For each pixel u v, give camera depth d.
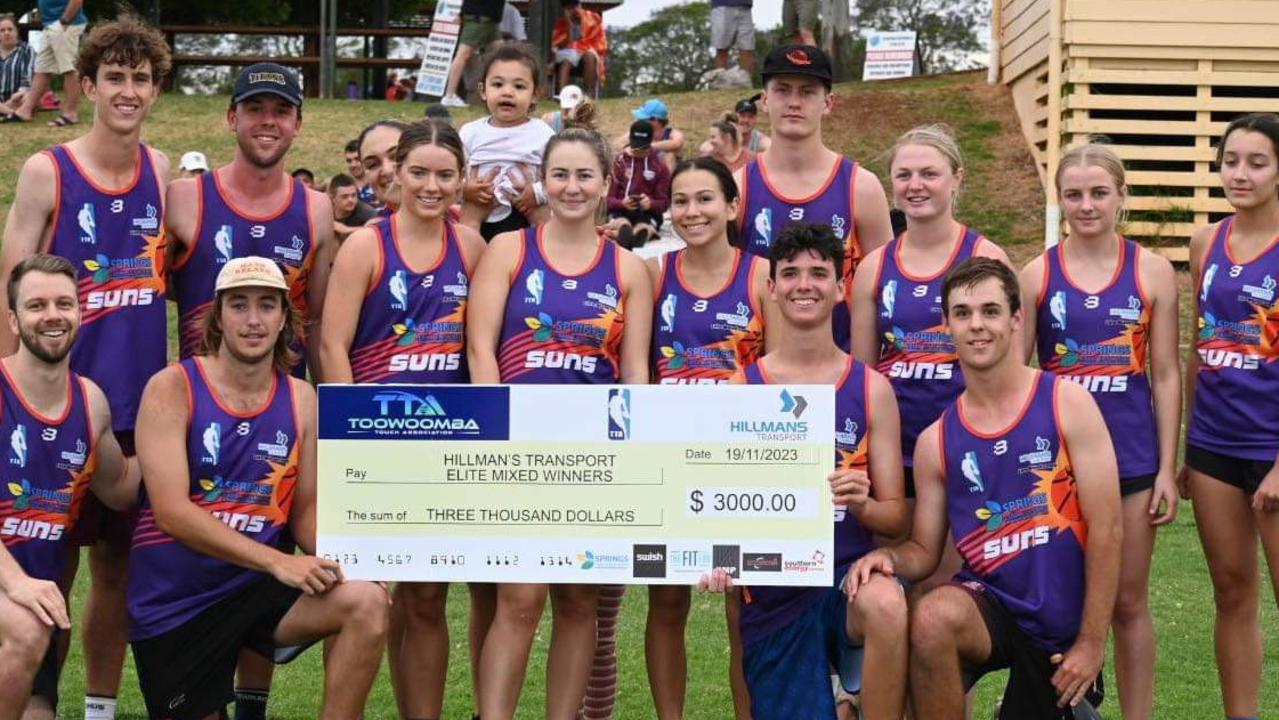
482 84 7.53
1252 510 6.28
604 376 5.98
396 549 5.65
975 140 16.83
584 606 5.84
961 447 5.54
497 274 5.97
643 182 11.73
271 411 5.69
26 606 5.34
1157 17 14.34
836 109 17.64
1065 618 5.45
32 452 5.62
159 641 5.61
